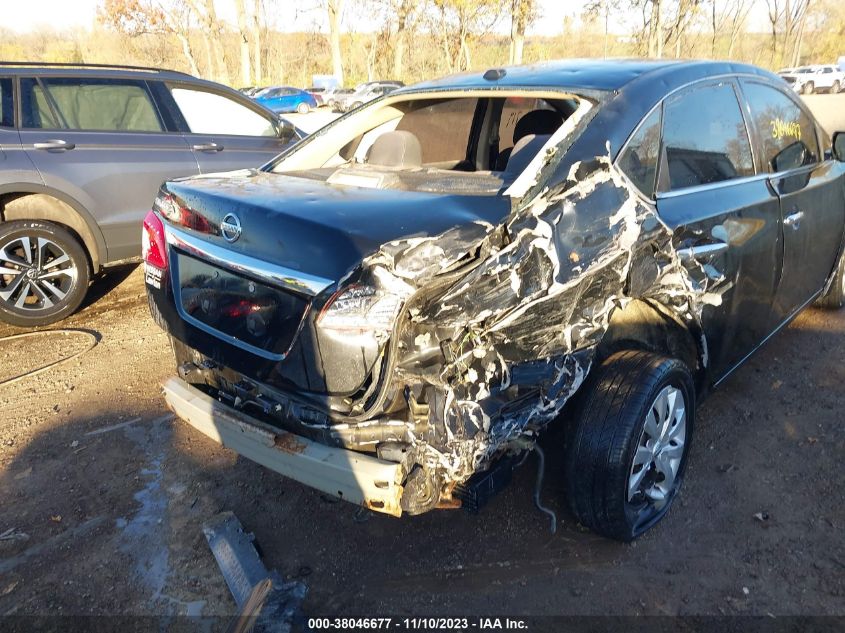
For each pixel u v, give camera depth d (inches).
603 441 104.1
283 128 257.8
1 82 199.3
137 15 1711.4
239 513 123.7
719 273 120.4
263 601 98.0
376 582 107.7
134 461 139.1
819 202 159.0
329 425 93.3
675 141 119.0
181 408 110.6
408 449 89.4
